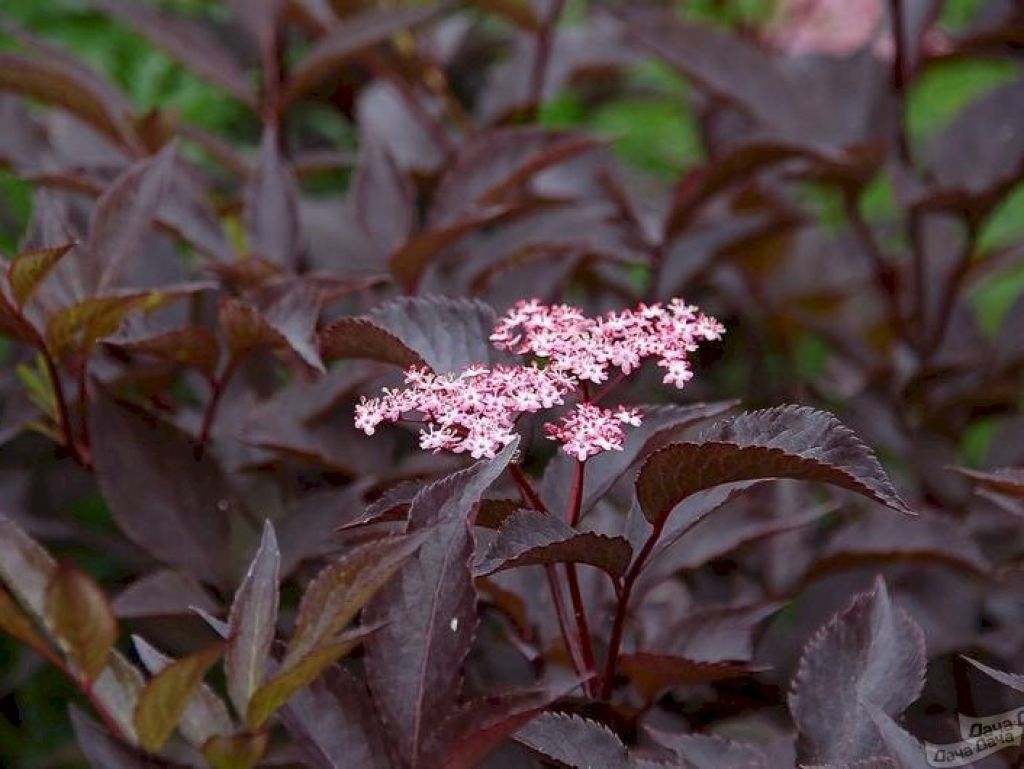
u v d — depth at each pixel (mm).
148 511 1168
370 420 1000
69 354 1158
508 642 1165
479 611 1200
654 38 1405
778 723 1208
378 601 996
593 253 1350
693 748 1041
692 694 1195
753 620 1135
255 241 1316
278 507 1220
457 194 1349
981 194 1355
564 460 1081
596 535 989
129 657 1271
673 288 1435
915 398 1428
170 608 1126
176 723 966
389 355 1065
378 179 1384
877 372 1459
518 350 1030
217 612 1138
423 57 1702
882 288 1449
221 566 1171
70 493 1297
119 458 1169
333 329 1057
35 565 996
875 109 1441
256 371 1274
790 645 1245
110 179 1312
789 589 1225
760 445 973
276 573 974
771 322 1569
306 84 1388
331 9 1483
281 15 1480
